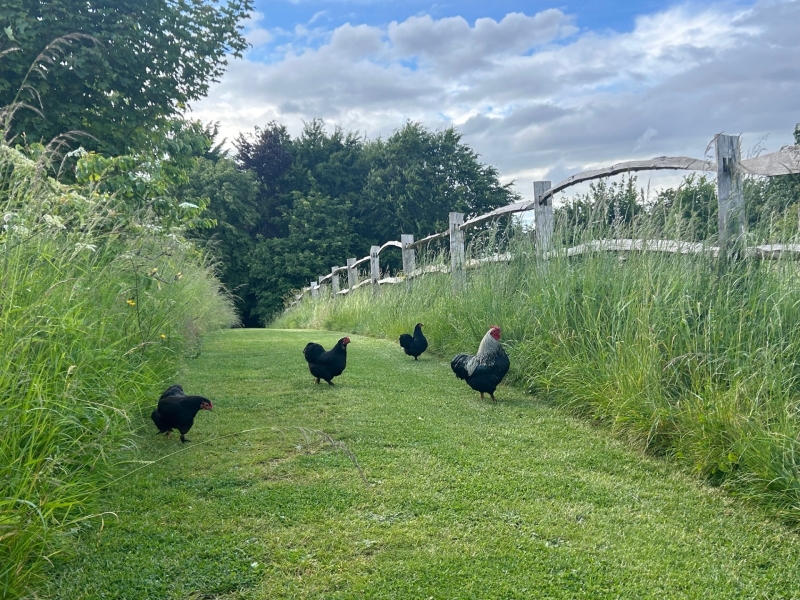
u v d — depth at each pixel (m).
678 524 3.06
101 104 8.73
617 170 6.08
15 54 7.40
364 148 46.41
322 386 6.23
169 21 9.03
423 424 4.77
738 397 3.76
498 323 6.98
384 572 2.56
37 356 3.22
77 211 4.69
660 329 4.68
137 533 2.87
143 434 4.45
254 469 3.73
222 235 37.28
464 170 41.47
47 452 2.83
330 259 38.16
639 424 4.21
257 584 2.47
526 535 2.91
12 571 2.27
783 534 2.96
